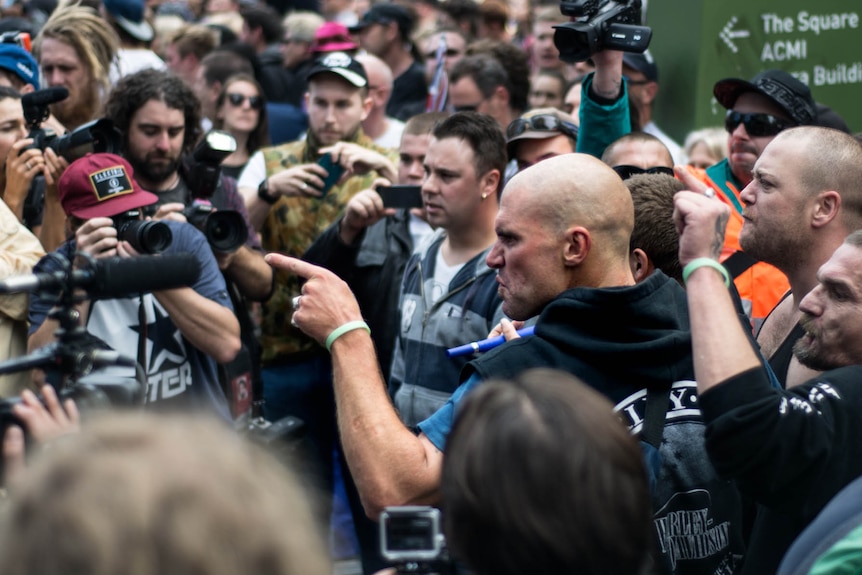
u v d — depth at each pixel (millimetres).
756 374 2471
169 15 11484
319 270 2965
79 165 4059
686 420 2775
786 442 2465
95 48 6273
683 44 6469
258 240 5199
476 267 4387
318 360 5703
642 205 3537
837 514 2236
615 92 4441
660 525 2742
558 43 4211
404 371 4539
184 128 4785
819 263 3447
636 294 2762
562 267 2926
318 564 1254
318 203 5883
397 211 5422
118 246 3916
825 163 3398
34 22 9586
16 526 1188
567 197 2906
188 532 1166
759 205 3463
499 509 1669
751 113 5086
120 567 1144
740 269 4680
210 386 4227
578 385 1782
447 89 8477
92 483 1175
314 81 6207
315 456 5652
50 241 4824
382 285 5227
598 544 1664
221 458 1238
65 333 2445
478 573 1708
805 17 6465
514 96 7258
